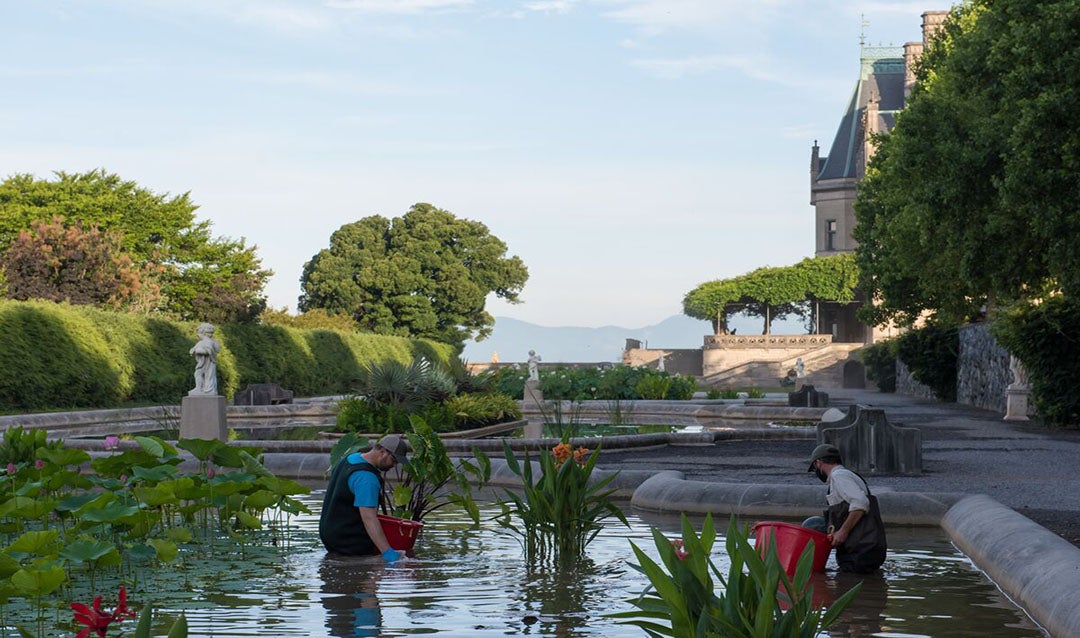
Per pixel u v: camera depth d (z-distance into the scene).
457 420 23.53
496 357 86.56
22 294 43.91
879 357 62.38
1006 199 21.84
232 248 62.31
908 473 14.77
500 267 86.25
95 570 7.75
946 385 43.47
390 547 8.33
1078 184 20.72
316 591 7.08
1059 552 7.11
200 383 18.28
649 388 38.69
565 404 34.56
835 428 15.08
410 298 81.75
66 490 11.80
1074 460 16.75
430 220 84.00
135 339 35.88
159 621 6.21
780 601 6.33
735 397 40.12
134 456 9.76
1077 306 23.91
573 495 8.58
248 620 6.23
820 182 98.00
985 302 37.03
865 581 7.56
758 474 14.30
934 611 6.57
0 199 56.19
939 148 25.05
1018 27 21.34
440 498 12.75
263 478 9.35
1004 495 12.15
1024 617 6.42
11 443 11.65
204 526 9.70
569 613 6.41
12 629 5.97
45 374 31.08
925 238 27.80
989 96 25.28
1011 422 27.66
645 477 13.13
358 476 8.48
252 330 44.19
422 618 6.27
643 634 5.86
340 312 81.69
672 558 4.38
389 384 22.55
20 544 6.55
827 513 8.19
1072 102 20.56
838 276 87.12
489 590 7.11
